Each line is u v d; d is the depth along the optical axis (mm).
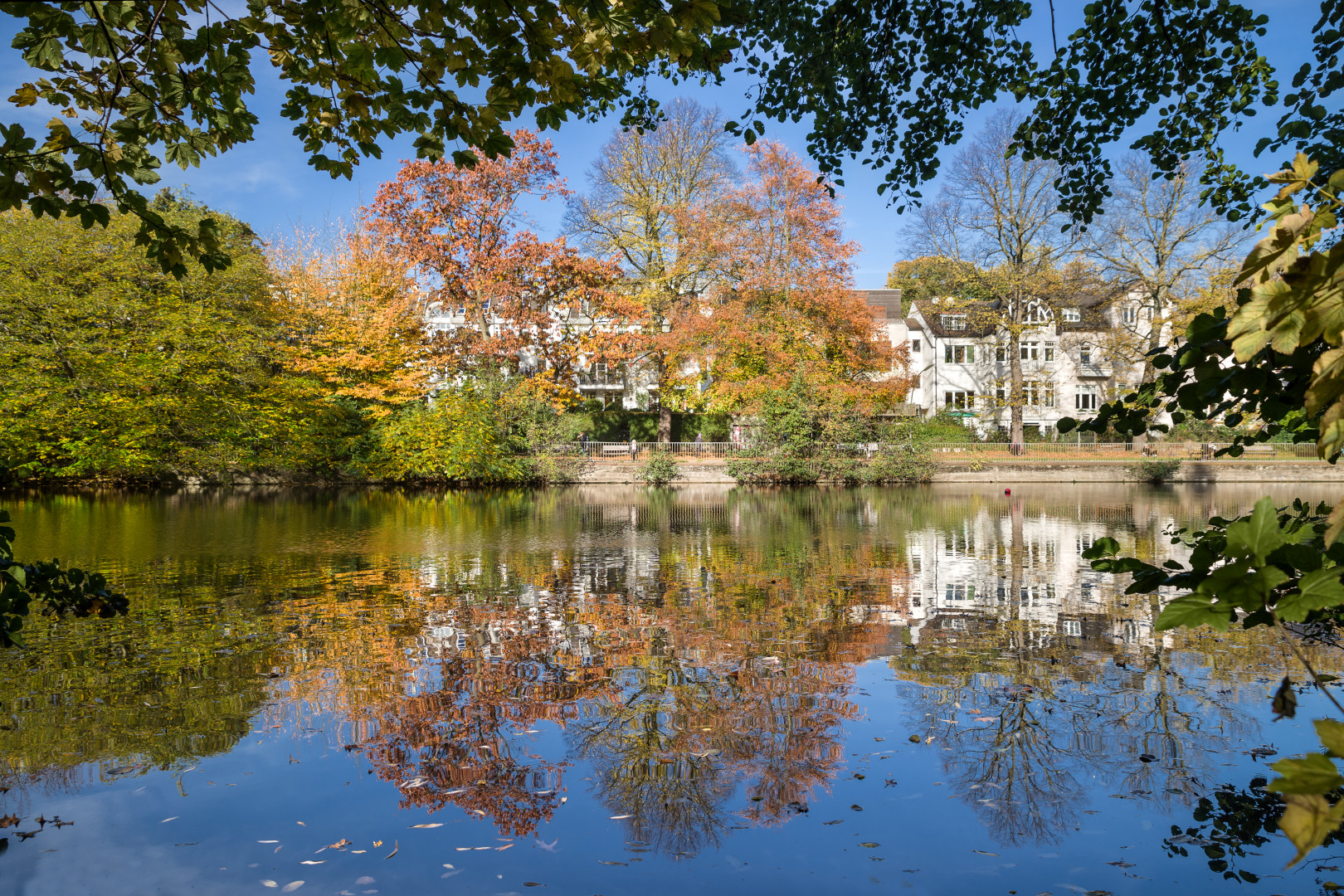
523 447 29656
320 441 29203
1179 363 1787
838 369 31969
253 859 2973
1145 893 2664
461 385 29188
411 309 32594
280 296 31031
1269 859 2910
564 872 2885
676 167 35875
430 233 30172
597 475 31062
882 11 5461
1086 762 3828
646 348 33844
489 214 30750
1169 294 33250
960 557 11141
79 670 5461
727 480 30703
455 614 7301
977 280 36344
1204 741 4066
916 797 3480
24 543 12258
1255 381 1617
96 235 23703
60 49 2805
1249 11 4688
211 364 25812
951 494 26062
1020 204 34125
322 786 3621
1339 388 1012
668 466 30141
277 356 28625
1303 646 5902
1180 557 10664
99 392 23484
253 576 9484
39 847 3064
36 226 23234
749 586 8820
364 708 4699
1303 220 1085
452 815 3357
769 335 30609
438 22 2758
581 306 34844
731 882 2812
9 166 2771
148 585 8828
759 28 5453
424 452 27500
